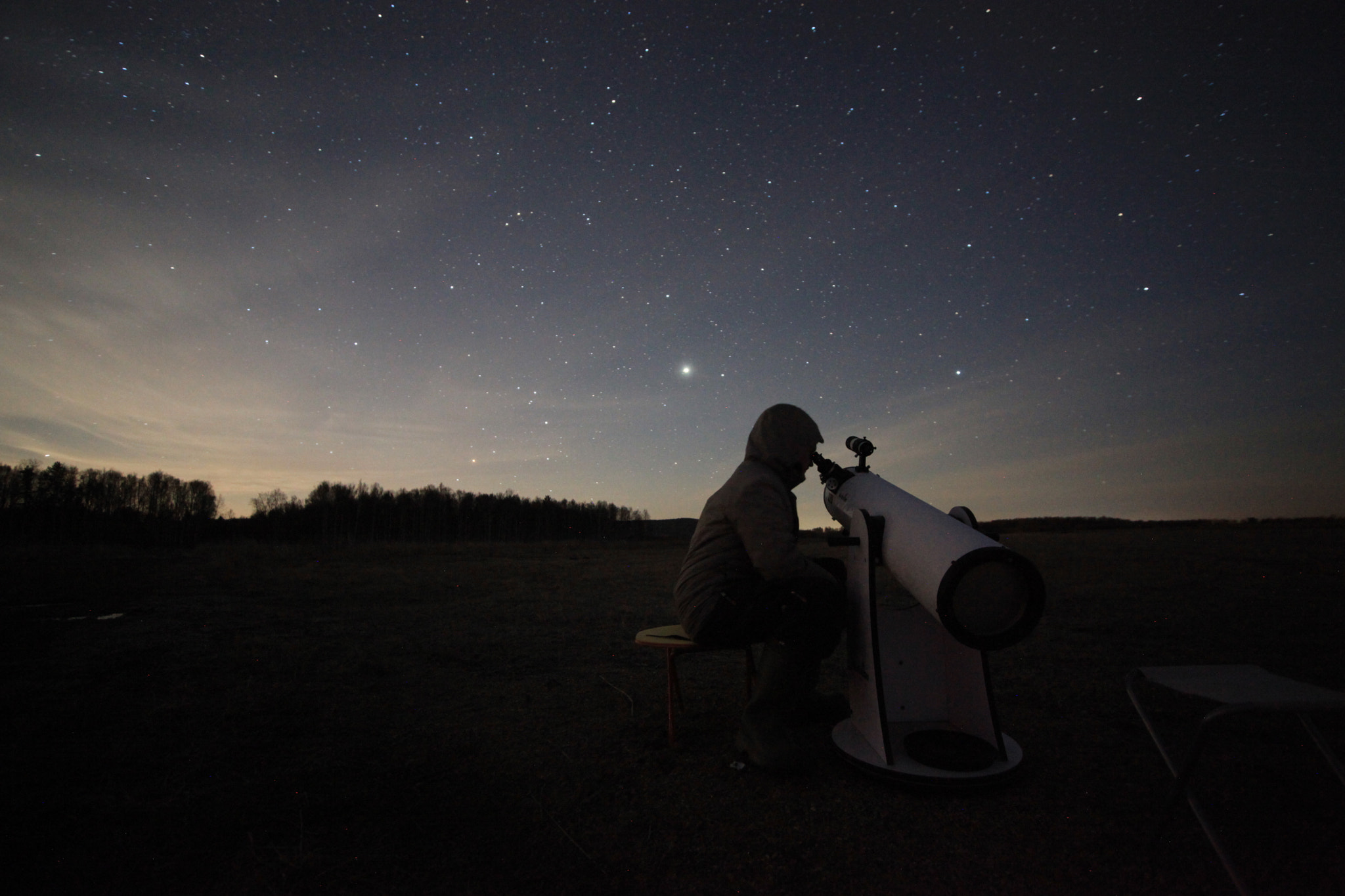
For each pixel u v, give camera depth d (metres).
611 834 1.85
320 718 2.90
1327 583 6.68
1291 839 1.76
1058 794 2.08
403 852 1.75
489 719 2.89
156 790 2.13
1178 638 4.27
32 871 1.64
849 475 2.69
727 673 3.78
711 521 2.46
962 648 2.43
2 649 4.24
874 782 2.19
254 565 11.67
